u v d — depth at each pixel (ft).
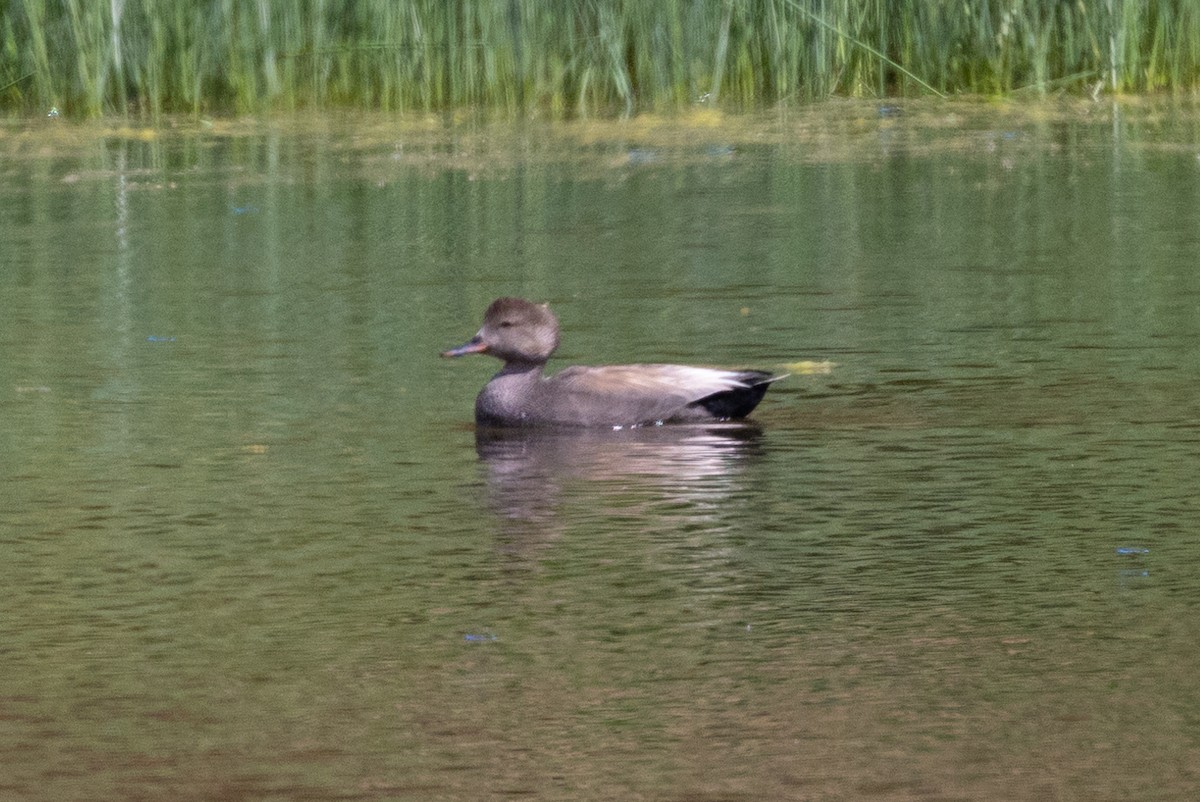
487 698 26.37
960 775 23.67
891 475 37.35
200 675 27.40
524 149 86.12
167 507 35.99
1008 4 94.84
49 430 42.19
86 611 30.17
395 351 50.26
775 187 76.69
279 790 23.62
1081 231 65.21
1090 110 92.73
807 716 25.59
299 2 93.91
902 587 30.66
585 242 66.49
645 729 25.26
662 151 85.05
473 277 60.39
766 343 50.06
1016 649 27.84
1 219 72.74
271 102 94.99
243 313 55.21
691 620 29.30
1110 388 43.86
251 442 41.09
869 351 48.78
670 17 93.45
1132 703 25.79
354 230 69.46
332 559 32.65
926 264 60.64
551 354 43.62
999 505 35.04
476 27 94.63
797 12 94.94
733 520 34.58
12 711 26.22
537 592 30.73
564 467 38.91
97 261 64.08
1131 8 95.45
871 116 92.12
